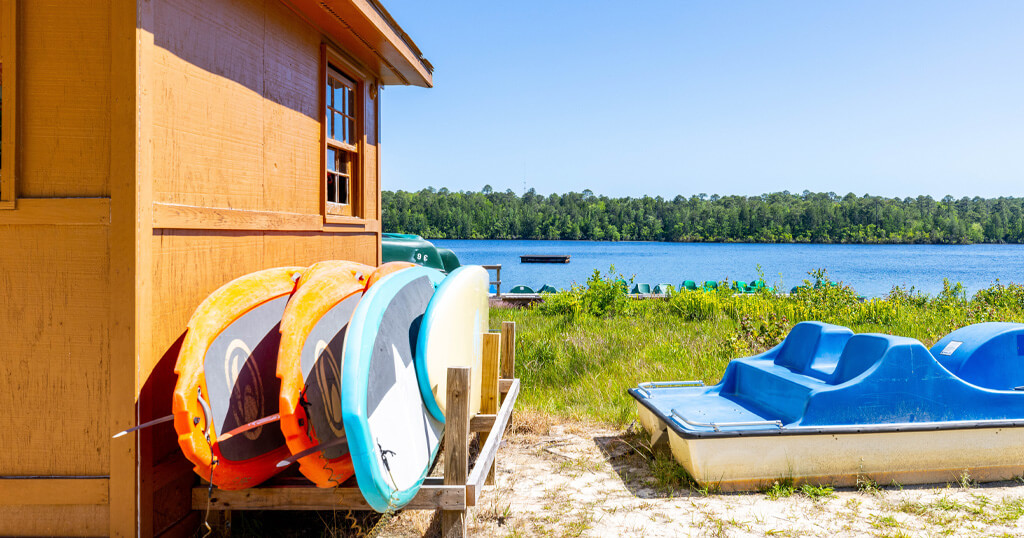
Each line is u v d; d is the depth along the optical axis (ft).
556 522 13.29
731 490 14.67
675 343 32.37
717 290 54.95
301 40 16.61
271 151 14.96
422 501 10.91
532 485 15.61
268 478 11.28
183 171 11.45
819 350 16.98
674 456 15.75
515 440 19.30
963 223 631.97
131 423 10.14
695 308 45.68
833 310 42.24
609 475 16.25
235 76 13.26
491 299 56.08
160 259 10.74
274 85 15.08
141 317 10.21
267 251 14.60
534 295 57.41
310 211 17.33
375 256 23.47
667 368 27.45
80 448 10.36
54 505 10.34
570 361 28.71
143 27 10.18
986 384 16.10
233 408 10.48
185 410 9.41
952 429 14.76
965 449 14.97
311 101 17.28
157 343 10.68
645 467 16.79
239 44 13.43
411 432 11.12
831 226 643.45
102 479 10.26
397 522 13.28
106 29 10.10
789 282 166.30
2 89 10.11
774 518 13.26
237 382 10.73
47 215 10.11
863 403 14.82
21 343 10.30
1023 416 15.29
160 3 10.72
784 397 16.12
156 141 10.65
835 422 14.74
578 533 12.64
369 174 22.76
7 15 10.02
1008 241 628.28
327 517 13.34
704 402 17.51
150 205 10.40
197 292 11.81
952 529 12.65
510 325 18.86
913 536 12.40
